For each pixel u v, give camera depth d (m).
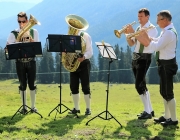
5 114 10.34
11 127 8.48
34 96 10.51
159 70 8.27
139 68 9.15
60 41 8.68
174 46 8.09
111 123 8.81
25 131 8.16
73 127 8.46
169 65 8.08
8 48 8.78
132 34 7.98
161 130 8.23
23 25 9.76
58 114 10.13
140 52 9.07
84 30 9.37
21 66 9.96
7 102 18.28
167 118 8.80
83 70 9.88
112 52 8.43
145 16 9.04
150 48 8.32
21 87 10.09
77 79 10.18
